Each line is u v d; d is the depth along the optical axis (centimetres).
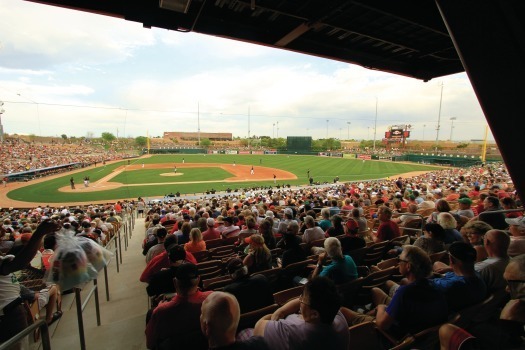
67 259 339
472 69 161
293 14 453
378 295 375
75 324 483
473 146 10194
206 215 1042
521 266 280
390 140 10288
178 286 288
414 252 276
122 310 541
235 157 8856
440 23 458
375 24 506
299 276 503
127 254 1012
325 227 841
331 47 596
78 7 408
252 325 307
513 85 145
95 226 1044
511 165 153
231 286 327
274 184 3959
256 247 475
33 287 546
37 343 418
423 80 721
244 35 518
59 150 8312
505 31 144
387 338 280
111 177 4547
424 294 264
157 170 5428
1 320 309
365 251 559
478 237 441
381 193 2016
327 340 221
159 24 450
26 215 1819
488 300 315
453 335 221
